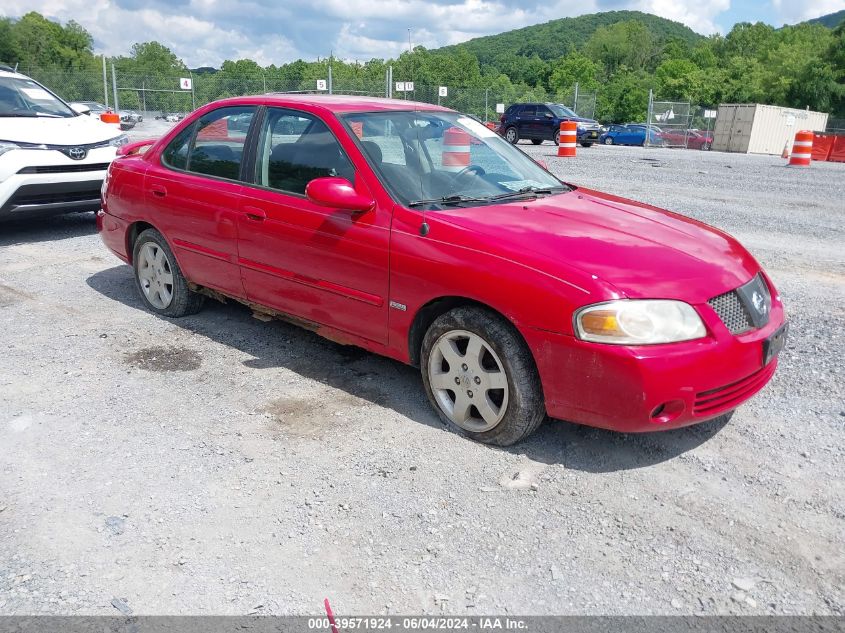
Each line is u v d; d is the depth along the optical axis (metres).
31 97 8.50
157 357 4.61
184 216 4.86
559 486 3.18
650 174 15.30
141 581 2.54
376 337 3.93
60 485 3.13
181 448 3.46
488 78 82.81
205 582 2.55
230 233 4.55
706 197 11.66
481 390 3.49
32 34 80.75
